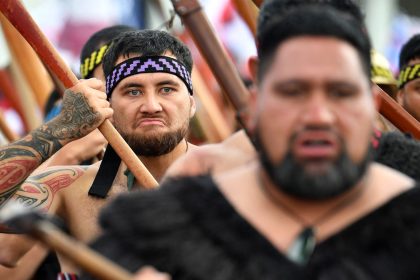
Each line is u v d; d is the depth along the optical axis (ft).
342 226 18.63
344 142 18.43
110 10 65.46
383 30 75.41
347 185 18.49
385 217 18.57
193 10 25.11
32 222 17.07
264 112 18.72
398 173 21.52
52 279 33.22
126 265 18.94
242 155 22.72
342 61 18.57
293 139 18.42
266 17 20.56
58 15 65.05
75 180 32.73
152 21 64.13
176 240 18.90
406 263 18.31
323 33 18.75
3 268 32.45
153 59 32.71
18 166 31.89
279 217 18.88
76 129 31.94
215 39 25.02
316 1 20.15
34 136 32.17
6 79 51.11
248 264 18.40
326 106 18.45
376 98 23.15
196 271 18.60
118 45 33.06
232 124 51.34
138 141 32.32
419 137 30.17
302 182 18.39
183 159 22.85
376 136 23.49
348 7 20.13
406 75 38.93
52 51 31.45
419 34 39.14
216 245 18.72
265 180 19.06
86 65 39.17
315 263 18.29
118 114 32.68
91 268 17.42
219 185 19.30
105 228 19.43
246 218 18.81
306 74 18.44
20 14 30.99
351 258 18.30
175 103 32.63
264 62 19.07
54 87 42.93
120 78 32.73
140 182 30.32
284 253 18.49
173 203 19.15
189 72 33.45
